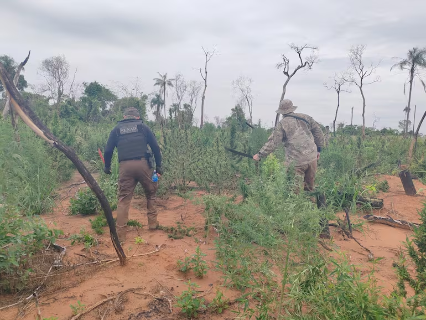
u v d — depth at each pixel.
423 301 2.44
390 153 13.46
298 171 5.60
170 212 6.39
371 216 5.96
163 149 8.39
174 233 5.16
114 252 4.33
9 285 3.24
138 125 4.94
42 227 3.67
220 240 4.04
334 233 5.22
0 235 3.25
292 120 5.72
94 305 3.09
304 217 3.02
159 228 5.35
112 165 7.83
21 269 3.43
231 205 4.53
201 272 3.74
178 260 3.95
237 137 9.92
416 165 11.03
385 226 5.74
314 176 5.80
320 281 2.89
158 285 3.51
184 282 3.62
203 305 3.13
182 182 7.79
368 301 2.55
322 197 4.88
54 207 6.35
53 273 3.58
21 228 3.46
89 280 3.56
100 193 3.53
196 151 8.48
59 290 3.33
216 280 3.69
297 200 3.06
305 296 2.75
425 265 2.82
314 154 5.68
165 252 4.38
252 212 3.35
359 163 10.90
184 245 4.68
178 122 10.23
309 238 2.99
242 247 3.44
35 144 6.66
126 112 5.07
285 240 2.99
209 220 4.97
